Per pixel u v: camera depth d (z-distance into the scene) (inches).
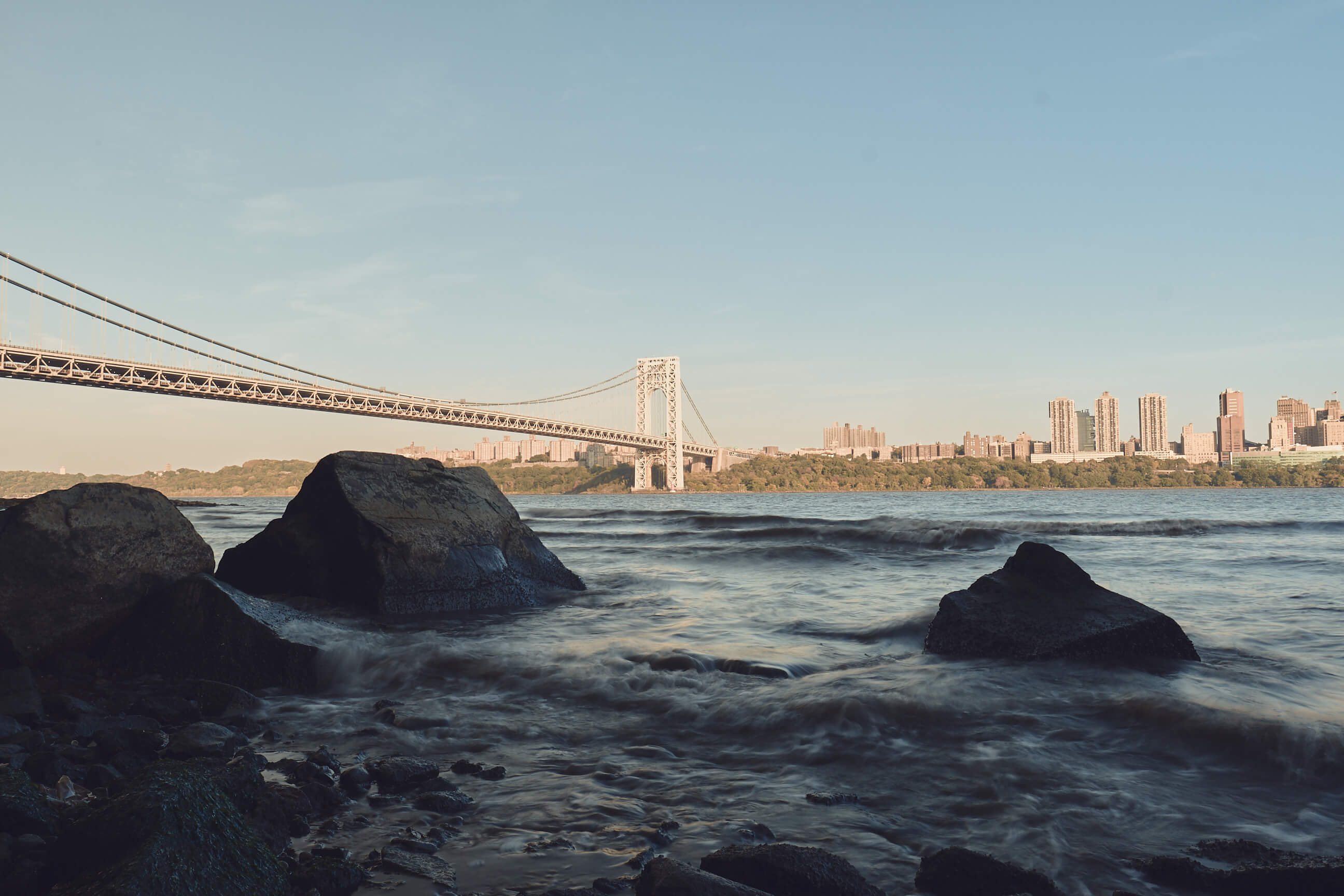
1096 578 409.7
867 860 103.3
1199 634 248.1
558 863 102.9
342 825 116.7
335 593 315.3
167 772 94.0
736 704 178.4
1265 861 99.1
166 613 228.4
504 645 247.8
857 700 171.6
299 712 186.9
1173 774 132.8
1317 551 566.6
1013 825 113.1
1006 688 183.0
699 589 394.3
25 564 227.0
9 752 143.3
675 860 89.8
